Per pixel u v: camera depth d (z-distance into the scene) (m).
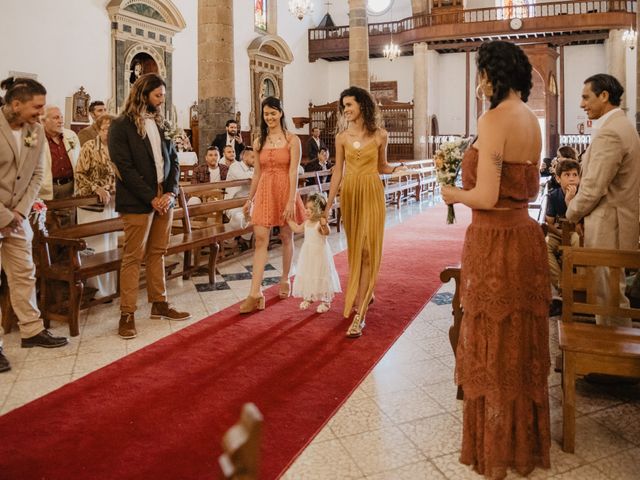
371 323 4.75
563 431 2.72
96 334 4.49
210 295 5.67
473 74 25.22
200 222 7.75
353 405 3.25
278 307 5.20
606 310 3.17
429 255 7.70
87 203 5.23
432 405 3.26
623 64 21.25
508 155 2.46
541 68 21.97
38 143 4.05
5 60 12.05
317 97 26.77
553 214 5.20
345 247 8.28
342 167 4.74
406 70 26.62
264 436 2.88
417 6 24.83
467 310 2.57
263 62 21.69
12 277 4.12
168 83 16.67
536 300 2.53
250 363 3.86
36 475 2.54
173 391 3.42
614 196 3.55
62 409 3.19
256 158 5.16
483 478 2.52
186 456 2.69
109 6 14.58
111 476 2.52
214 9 9.94
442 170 2.76
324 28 25.45
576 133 23.97
